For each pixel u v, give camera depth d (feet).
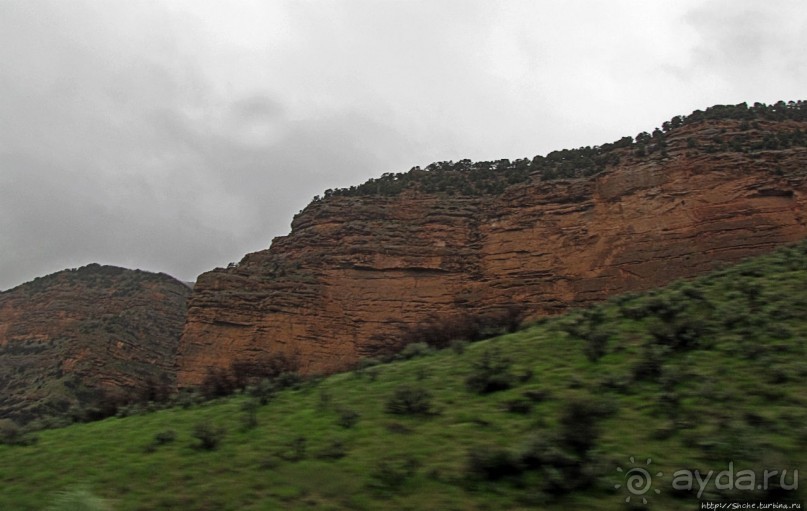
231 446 39.09
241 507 28.17
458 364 59.31
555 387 44.39
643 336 55.47
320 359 218.59
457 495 27.50
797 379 38.32
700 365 44.27
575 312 84.58
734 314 55.72
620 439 32.09
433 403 44.70
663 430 32.35
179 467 35.37
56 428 63.10
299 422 44.09
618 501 25.61
